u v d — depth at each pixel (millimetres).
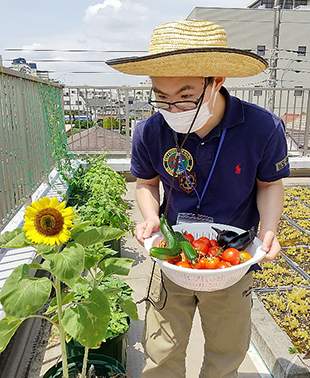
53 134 6082
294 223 5395
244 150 1805
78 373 2205
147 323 2055
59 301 1765
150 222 1966
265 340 2711
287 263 4137
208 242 1835
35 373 2691
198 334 3047
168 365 2018
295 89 8398
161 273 1965
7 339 1684
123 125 9328
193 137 1836
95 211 4012
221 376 2012
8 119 3953
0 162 3559
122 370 2293
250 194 2010
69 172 6172
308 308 3156
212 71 1597
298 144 8812
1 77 3752
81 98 8000
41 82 5531
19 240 1608
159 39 1647
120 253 4215
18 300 1485
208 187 1896
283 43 42594
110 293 1942
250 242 1751
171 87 1638
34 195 5043
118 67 1746
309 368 2434
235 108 1769
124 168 7777
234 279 1625
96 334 1622
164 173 2002
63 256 1521
